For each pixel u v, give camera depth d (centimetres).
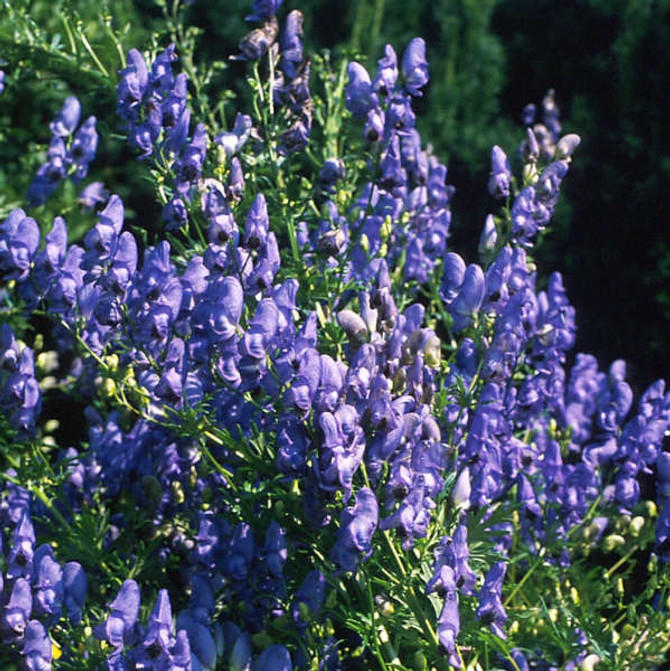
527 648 94
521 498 94
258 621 86
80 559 90
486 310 85
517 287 86
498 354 85
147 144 88
